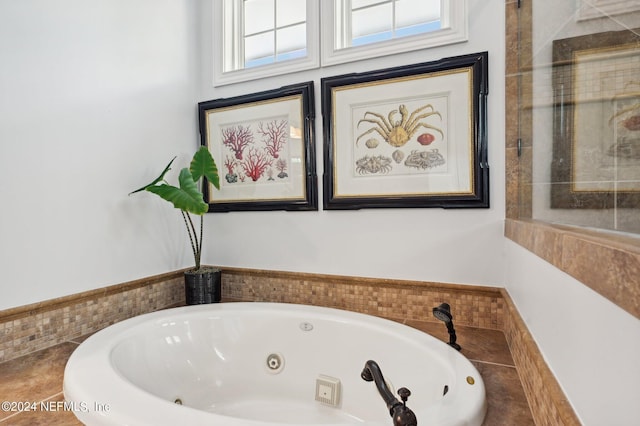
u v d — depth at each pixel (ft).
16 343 4.07
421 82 5.15
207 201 6.84
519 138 4.63
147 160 5.81
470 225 4.96
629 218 2.32
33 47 4.25
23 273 4.16
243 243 6.57
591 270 1.65
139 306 5.58
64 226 4.59
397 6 5.75
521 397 3.02
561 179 3.40
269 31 6.78
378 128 5.44
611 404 1.46
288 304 5.48
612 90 2.74
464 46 4.96
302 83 5.94
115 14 5.31
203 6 6.97
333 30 5.77
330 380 4.69
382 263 5.48
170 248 6.24
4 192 3.98
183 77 6.56
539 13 4.12
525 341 3.05
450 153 5.01
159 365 4.54
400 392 2.38
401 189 5.32
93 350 3.73
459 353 3.71
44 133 4.37
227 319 5.20
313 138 5.91
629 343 1.29
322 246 5.90
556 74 3.62
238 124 6.54
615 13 2.81
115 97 5.29
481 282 4.91
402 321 5.17
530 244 3.07
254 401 4.92
